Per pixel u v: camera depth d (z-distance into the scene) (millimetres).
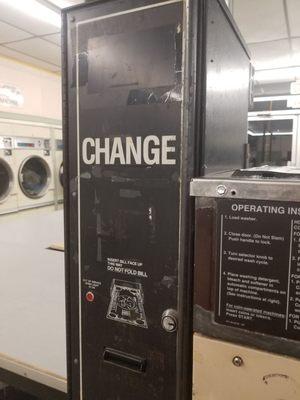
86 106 782
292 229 568
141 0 690
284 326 600
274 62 4660
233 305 638
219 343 659
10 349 1045
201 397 697
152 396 789
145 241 750
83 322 856
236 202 608
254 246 604
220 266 639
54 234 2432
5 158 3848
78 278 847
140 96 719
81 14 756
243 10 3076
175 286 728
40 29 3646
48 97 5387
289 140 4328
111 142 764
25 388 997
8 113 3859
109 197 781
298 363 592
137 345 790
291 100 4234
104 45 740
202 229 649
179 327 728
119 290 794
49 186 4512
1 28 3621
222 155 893
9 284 1534
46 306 1321
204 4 676
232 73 958
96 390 861
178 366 739
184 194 691
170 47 676
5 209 3895
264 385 628
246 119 1238
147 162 728
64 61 792
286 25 3422
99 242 806
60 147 4711
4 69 4586
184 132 681
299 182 557
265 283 604
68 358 889
